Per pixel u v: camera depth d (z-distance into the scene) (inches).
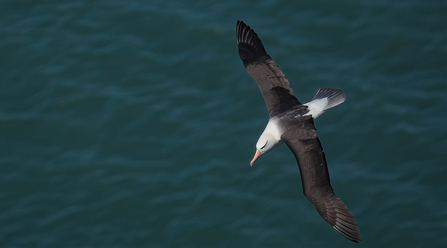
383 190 942.4
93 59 1126.4
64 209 928.3
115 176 960.9
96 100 1061.1
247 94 1058.1
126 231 902.4
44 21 1197.7
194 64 1107.9
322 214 438.3
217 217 908.6
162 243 889.5
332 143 1014.4
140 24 1179.3
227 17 1179.9
